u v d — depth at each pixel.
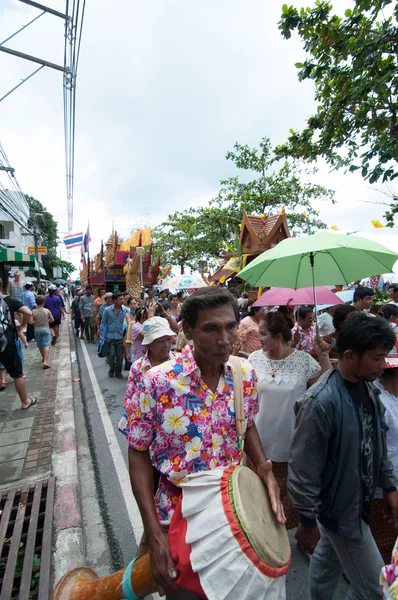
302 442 1.80
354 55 4.90
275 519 1.38
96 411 5.97
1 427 4.93
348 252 2.98
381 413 1.90
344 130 5.32
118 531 3.09
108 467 4.15
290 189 18.12
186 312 1.42
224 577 1.16
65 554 2.65
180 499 1.38
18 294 12.67
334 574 2.04
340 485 1.77
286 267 3.18
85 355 10.91
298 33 5.15
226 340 1.37
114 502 3.48
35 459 4.06
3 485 3.57
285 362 2.74
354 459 1.75
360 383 1.86
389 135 5.09
